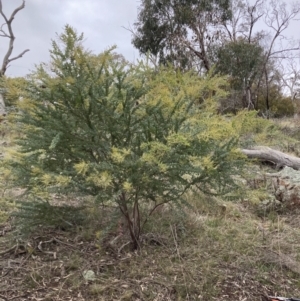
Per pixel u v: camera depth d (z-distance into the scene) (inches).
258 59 696.4
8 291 95.5
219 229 137.4
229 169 107.2
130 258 112.6
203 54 720.3
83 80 100.7
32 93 102.3
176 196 115.2
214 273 108.1
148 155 92.4
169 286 100.3
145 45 760.3
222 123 104.3
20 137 111.0
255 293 102.1
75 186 104.3
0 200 121.6
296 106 909.8
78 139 104.0
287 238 136.2
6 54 435.2
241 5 797.2
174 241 121.3
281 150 287.9
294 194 167.3
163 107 105.3
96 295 95.8
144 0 748.6
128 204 118.7
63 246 117.7
